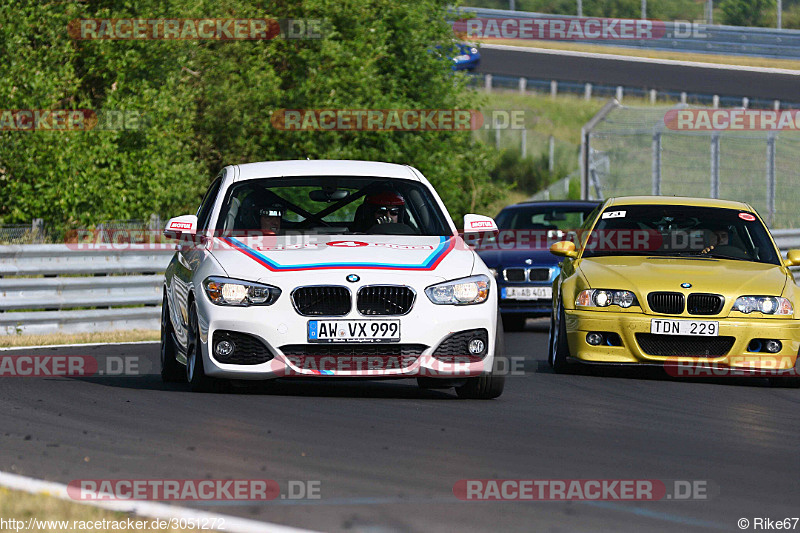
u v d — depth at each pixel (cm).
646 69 18162
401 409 2742
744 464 2136
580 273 3688
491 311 2891
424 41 9969
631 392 3222
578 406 2897
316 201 3228
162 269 5656
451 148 10244
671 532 1608
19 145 7019
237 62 9075
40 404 2795
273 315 2788
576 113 16938
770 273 3622
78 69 7725
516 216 5916
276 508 1703
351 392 3052
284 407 2734
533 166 16200
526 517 1677
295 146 9181
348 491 1825
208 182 8688
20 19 7106
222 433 2356
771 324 3450
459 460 2103
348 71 9269
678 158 12450
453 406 2823
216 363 2830
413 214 3225
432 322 2811
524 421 2603
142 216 7488
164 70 7825
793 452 2286
